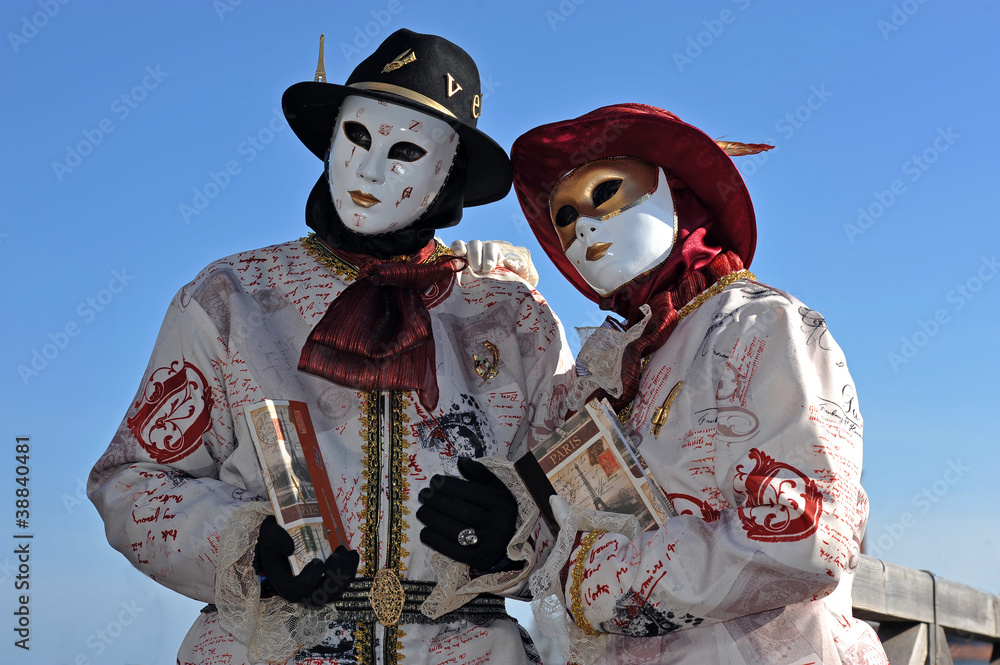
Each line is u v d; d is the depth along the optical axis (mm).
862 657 2188
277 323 2721
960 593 4555
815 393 2154
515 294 2973
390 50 2811
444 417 2680
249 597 2277
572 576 2199
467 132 2785
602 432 2285
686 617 2068
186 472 2576
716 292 2500
